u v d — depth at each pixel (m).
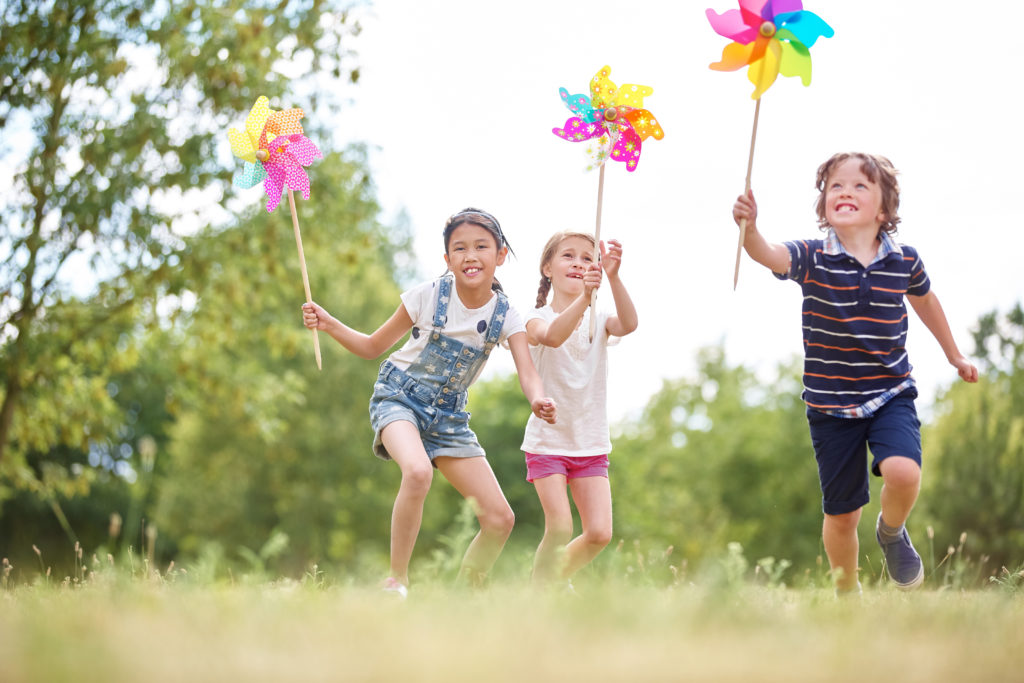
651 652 1.87
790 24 4.40
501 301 4.55
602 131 4.78
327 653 1.82
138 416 24.02
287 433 21.91
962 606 2.84
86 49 10.20
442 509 22.97
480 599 2.78
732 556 2.68
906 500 4.17
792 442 28.56
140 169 10.31
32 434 11.61
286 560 21.75
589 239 5.02
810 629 2.27
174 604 2.46
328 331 4.57
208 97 10.59
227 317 11.41
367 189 12.36
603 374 4.79
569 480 4.74
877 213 4.48
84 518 24.42
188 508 22.34
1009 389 16.58
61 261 10.77
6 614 2.48
